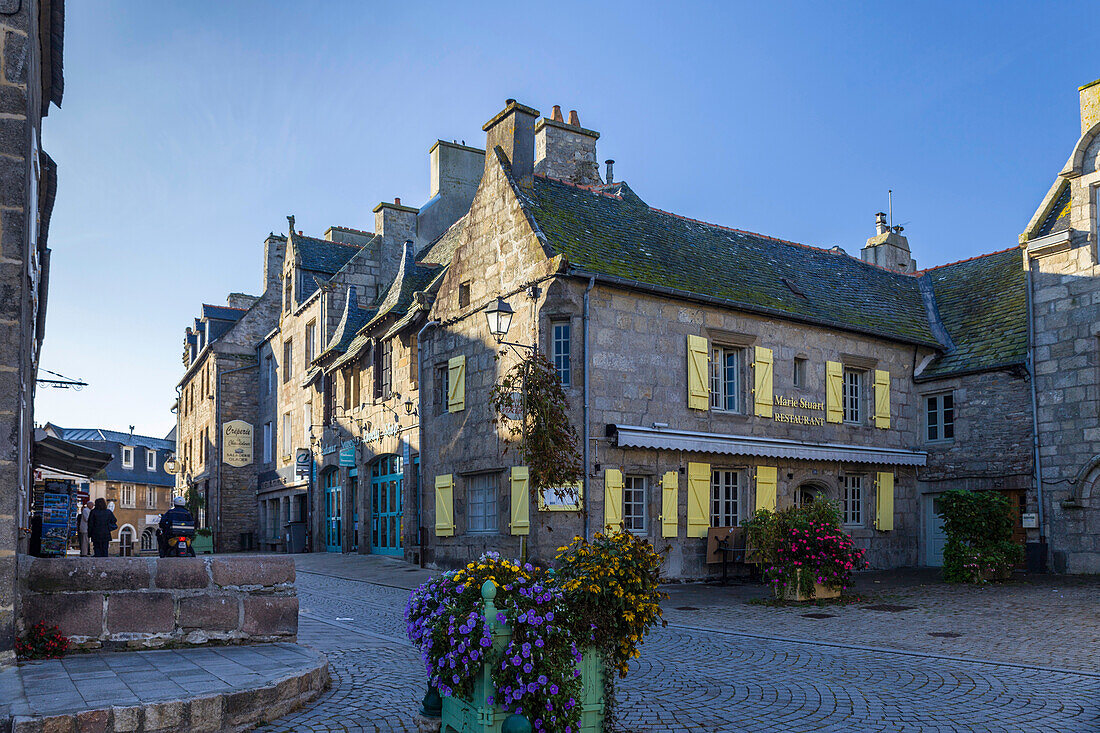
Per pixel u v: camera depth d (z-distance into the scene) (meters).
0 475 6.74
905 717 6.71
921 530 21.08
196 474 38.81
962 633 10.59
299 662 7.17
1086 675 8.06
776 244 22.34
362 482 24.22
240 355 35.50
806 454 18.73
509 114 18.61
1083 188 17.92
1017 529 19.05
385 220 28.47
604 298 16.48
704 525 17.38
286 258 32.22
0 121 6.98
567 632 5.43
